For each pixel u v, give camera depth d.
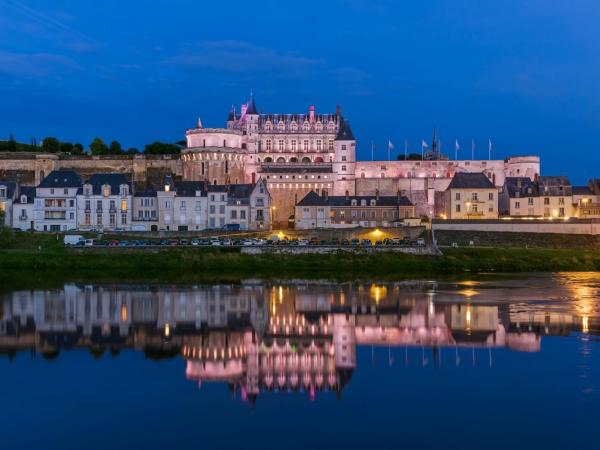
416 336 58.09
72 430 35.88
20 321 64.81
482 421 36.97
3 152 193.62
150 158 194.38
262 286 92.19
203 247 119.38
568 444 33.84
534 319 64.81
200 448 33.59
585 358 49.22
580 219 144.25
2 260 112.56
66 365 48.66
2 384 43.75
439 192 188.88
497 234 143.38
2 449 33.38
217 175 189.75
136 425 36.66
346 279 101.38
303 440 34.62
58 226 148.62
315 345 55.41
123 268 112.56
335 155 196.62
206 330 61.44
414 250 121.06
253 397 41.50
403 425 36.56
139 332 60.34
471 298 79.38
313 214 161.12
